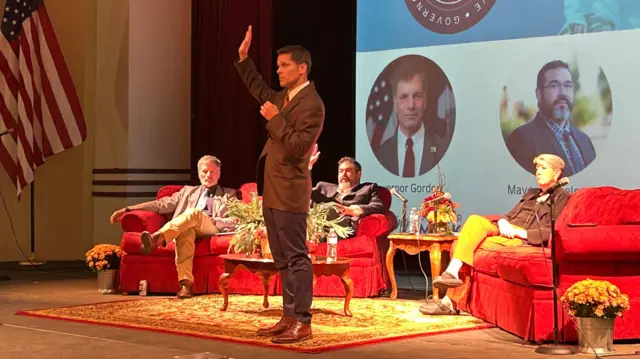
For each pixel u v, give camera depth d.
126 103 9.02
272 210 4.67
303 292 4.71
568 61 7.28
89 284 7.46
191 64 9.47
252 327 5.16
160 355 4.35
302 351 4.46
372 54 8.37
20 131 8.73
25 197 9.32
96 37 9.34
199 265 6.66
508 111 7.62
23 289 7.09
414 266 8.73
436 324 5.33
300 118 4.61
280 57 4.72
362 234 6.57
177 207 6.99
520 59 7.54
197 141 9.42
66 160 9.42
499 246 5.55
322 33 8.99
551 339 4.68
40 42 8.83
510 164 7.63
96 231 9.21
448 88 7.94
